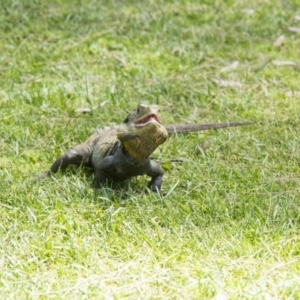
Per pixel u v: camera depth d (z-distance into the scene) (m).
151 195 11.38
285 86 15.64
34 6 18.77
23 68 15.92
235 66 16.31
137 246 10.23
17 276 9.55
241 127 13.88
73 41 17.16
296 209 11.20
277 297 9.22
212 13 18.88
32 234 10.28
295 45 17.42
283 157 12.97
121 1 19.30
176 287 9.38
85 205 11.03
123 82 15.50
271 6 19.38
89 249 10.05
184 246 10.20
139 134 11.06
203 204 11.21
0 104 14.37
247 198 11.52
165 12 18.77
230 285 9.37
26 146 12.99
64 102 14.51
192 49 17.02
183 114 14.47
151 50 17.00
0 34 17.41
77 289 9.30
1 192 11.34
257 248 10.20
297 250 10.20
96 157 11.91
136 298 9.20
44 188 11.49
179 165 12.61
